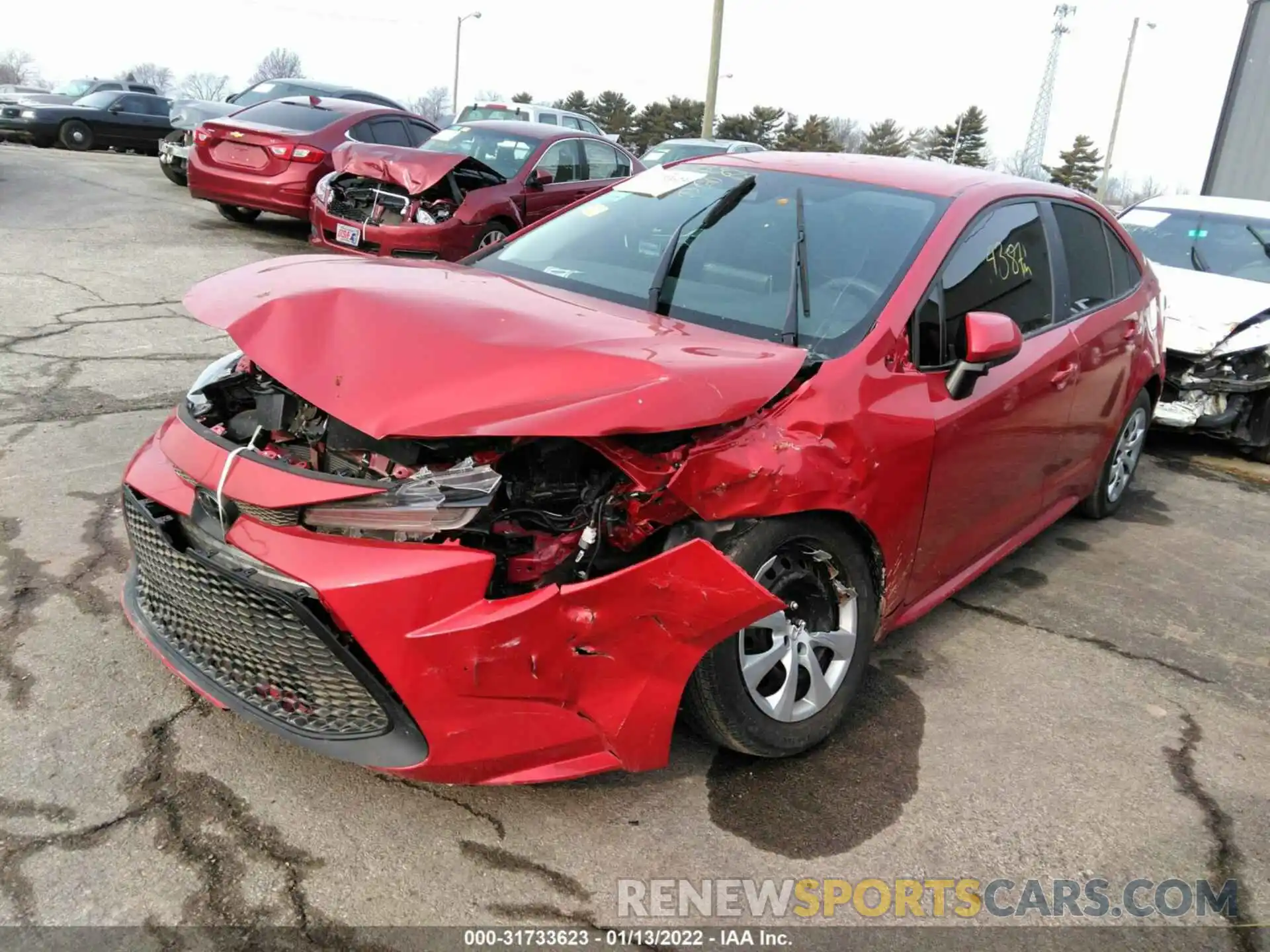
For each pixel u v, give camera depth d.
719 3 23.33
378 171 8.48
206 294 2.76
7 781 2.51
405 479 2.32
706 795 2.75
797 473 2.57
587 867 2.45
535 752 2.38
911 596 3.36
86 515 3.97
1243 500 5.96
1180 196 8.34
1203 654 3.91
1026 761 3.07
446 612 2.23
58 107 19.95
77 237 9.50
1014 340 3.01
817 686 2.89
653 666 2.44
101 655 3.07
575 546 2.43
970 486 3.40
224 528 2.37
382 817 2.53
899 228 3.37
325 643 2.26
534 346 2.46
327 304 2.57
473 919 2.26
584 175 10.55
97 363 5.91
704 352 2.63
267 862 2.35
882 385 2.92
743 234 3.43
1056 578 4.54
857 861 2.57
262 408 2.66
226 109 13.45
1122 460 5.27
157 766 2.62
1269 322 6.30
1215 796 2.99
